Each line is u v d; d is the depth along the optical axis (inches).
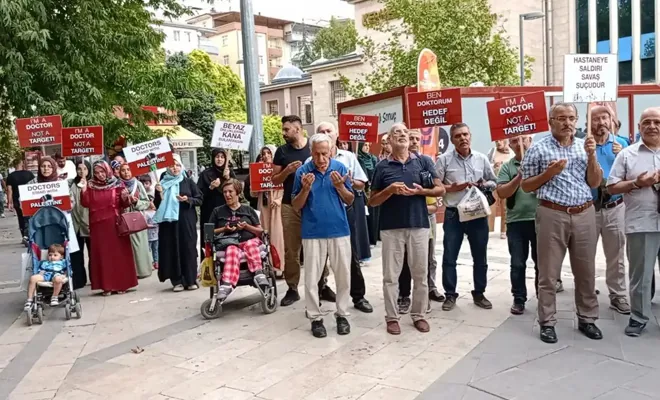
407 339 210.1
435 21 726.5
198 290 310.2
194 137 924.6
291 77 1825.8
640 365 175.0
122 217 301.7
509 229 235.0
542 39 1128.8
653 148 195.8
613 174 201.0
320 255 219.0
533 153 196.9
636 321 202.4
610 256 228.2
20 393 180.4
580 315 204.5
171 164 302.7
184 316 258.4
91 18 495.2
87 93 486.0
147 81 562.3
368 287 291.0
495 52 729.0
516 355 187.8
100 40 515.2
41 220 266.1
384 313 245.1
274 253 258.4
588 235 196.1
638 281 199.6
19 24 406.3
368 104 487.5
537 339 201.8
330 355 198.2
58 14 489.1
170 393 174.2
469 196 229.0
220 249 252.4
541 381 166.9
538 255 201.8
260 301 274.8
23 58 434.3
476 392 162.1
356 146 371.2
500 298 258.1
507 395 159.0
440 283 295.3
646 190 196.1
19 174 531.2
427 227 215.3
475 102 473.1
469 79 722.8
